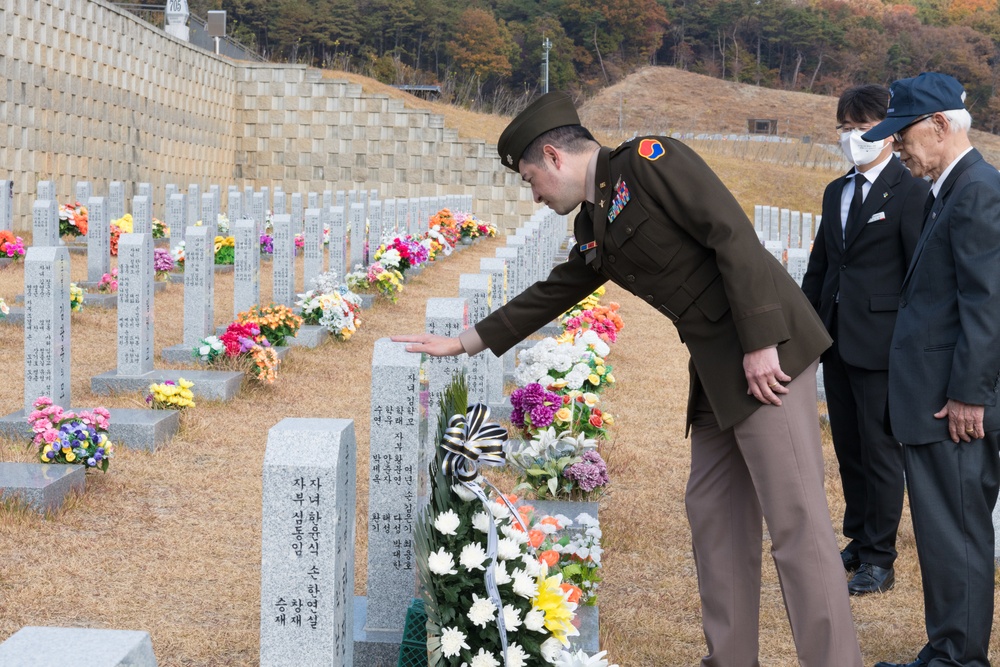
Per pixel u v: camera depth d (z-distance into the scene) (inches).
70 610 166.4
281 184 1182.9
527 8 3361.2
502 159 129.4
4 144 740.7
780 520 119.0
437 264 717.9
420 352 141.9
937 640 139.0
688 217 115.3
